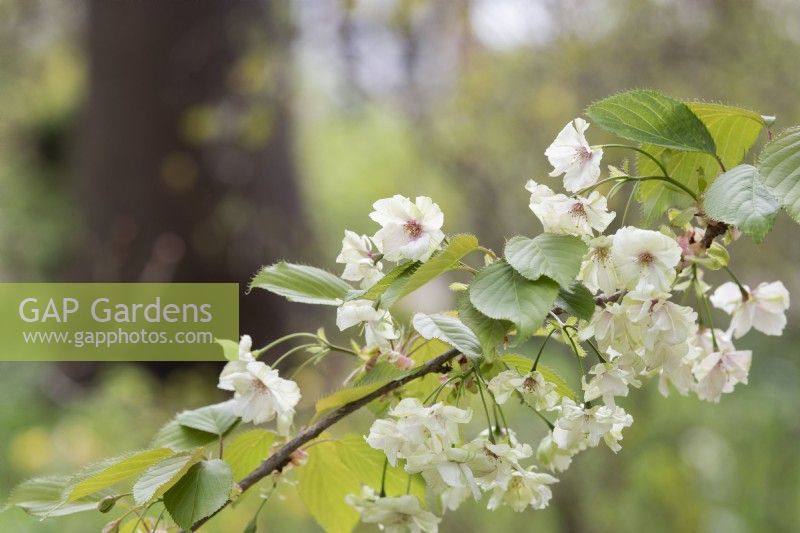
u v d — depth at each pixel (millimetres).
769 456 3936
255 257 5578
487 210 4152
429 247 1514
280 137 5750
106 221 5703
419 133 4590
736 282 1596
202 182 5547
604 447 3576
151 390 4855
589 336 1516
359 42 4773
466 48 4660
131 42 5621
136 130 5625
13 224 7344
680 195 1580
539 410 1580
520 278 1485
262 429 1601
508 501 1554
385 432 1507
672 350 1522
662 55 3920
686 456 3779
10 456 3723
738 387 4219
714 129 1572
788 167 1485
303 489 1634
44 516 1559
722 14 3824
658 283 1498
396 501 1529
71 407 4465
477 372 1518
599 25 4031
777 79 3803
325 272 1599
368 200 6754
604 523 3537
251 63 4844
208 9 5512
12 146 8070
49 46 7059
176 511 1505
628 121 1540
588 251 1511
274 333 5402
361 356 1597
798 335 4254
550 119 4066
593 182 1526
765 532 3719
